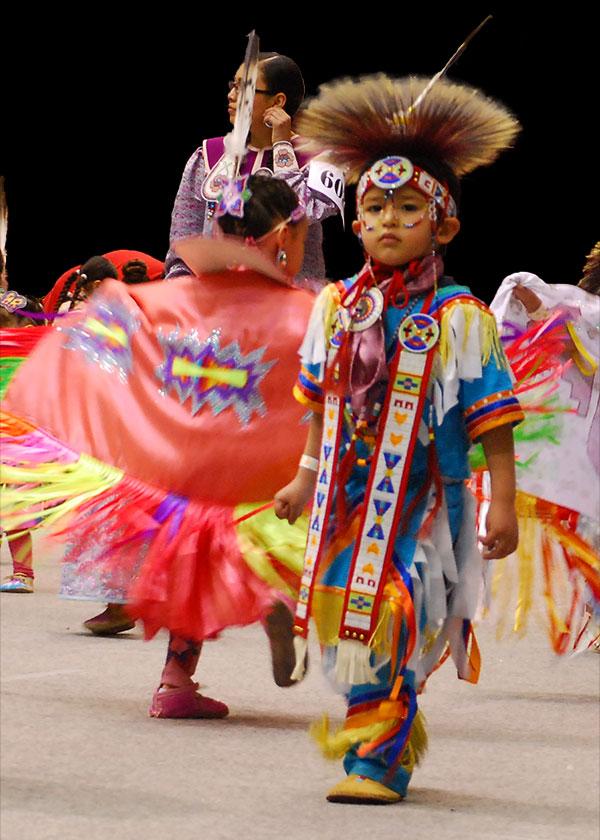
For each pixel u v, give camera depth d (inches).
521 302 435.8
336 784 300.0
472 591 288.2
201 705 364.2
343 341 285.9
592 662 469.4
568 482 414.9
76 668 424.8
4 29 1143.6
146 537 350.3
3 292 556.7
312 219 427.2
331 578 288.0
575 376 426.9
